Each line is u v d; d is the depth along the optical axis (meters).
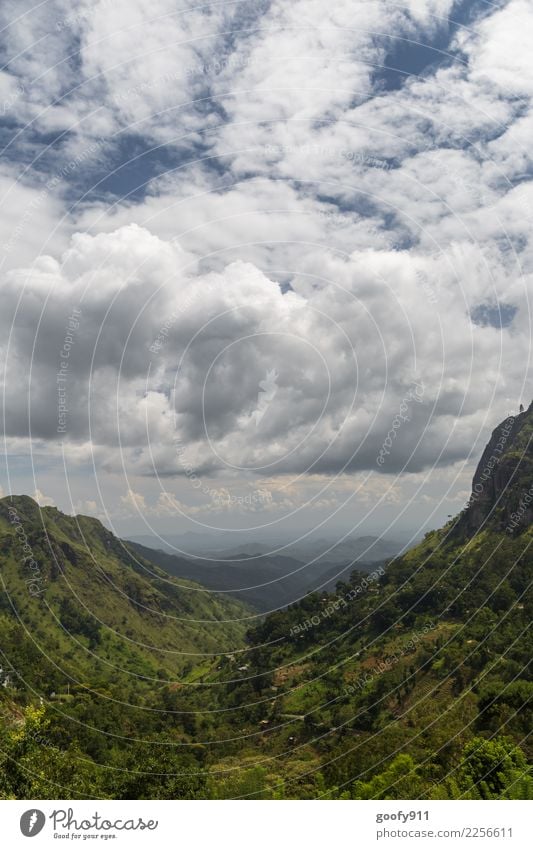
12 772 21.09
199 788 36.72
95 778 31.30
